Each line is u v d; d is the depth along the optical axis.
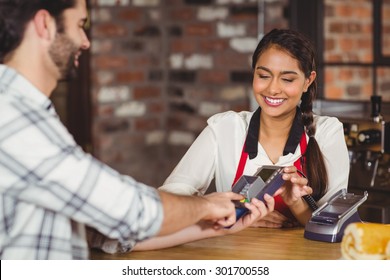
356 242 2.00
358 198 2.41
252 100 5.35
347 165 2.76
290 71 2.54
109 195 1.77
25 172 1.70
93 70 5.59
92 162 1.78
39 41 1.82
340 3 4.74
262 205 2.22
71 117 5.65
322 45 4.84
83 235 1.95
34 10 1.80
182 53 5.80
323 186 2.69
